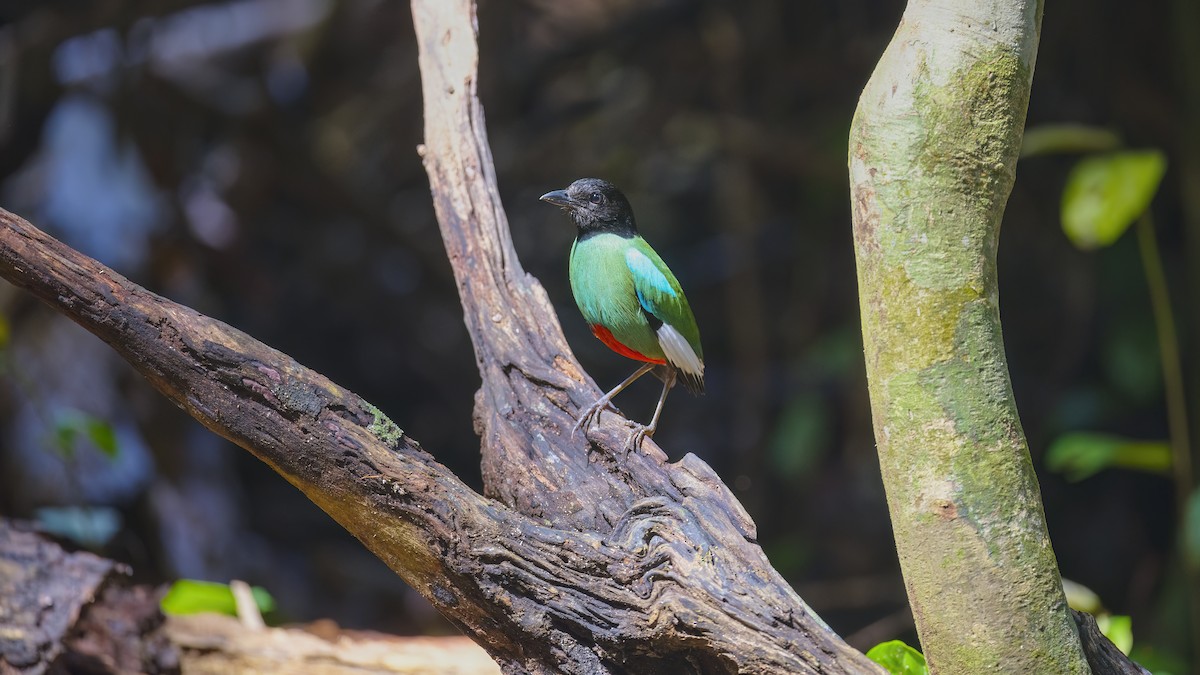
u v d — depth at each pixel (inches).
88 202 534.3
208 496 522.9
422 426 737.0
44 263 168.1
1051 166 568.1
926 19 149.3
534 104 775.1
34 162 557.9
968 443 146.6
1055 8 527.5
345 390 179.9
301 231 717.9
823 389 642.2
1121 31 520.4
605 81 773.9
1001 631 146.5
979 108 146.7
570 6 712.4
